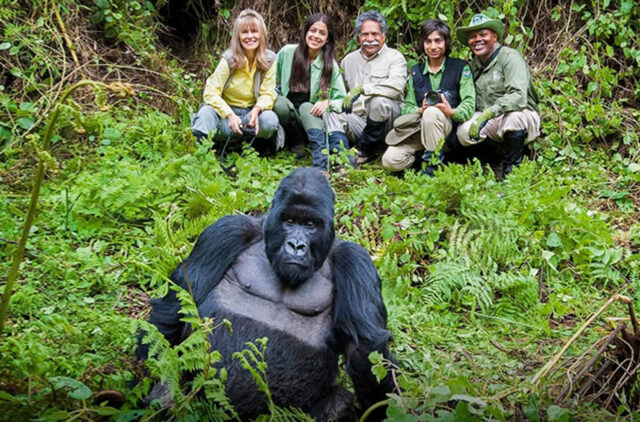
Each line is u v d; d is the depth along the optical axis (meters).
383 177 7.13
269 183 6.61
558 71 8.33
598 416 3.60
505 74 7.33
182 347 3.10
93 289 4.96
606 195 7.07
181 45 9.70
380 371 3.23
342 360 4.23
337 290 3.55
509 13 8.52
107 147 6.65
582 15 8.65
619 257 5.78
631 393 3.87
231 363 3.39
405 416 3.08
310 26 7.45
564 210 6.13
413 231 5.90
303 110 7.51
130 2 8.62
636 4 8.41
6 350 3.34
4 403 3.07
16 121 7.05
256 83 7.49
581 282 5.78
